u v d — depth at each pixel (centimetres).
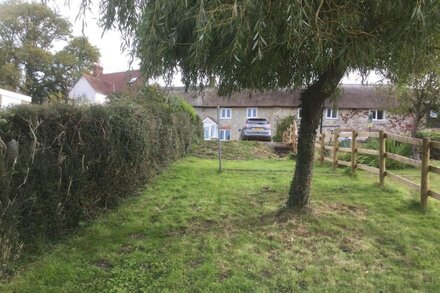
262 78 560
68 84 4847
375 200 742
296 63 512
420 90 1556
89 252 495
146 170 889
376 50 447
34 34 4725
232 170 1134
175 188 845
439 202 737
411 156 1285
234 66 464
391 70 529
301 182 640
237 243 524
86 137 587
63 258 474
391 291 411
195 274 441
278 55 454
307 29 365
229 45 398
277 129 3628
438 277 440
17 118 475
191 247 512
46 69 4703
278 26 380
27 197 464
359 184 892
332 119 3691
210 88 561
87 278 433
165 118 1134
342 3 400
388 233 566
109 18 446
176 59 463
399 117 2578
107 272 449
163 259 478
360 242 534
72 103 599
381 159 873
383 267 464
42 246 489
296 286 417
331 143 1441
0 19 4566
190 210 675
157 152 1005
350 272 450
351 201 735
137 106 858
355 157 1049
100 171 637
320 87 590
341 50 419
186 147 1538
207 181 928
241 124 4006
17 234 446
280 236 548
